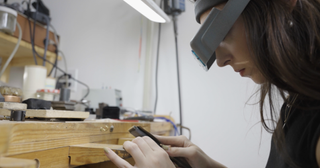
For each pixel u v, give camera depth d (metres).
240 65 0.47
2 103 0.48
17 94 0.64
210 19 0.44
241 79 1.24
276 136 0.47
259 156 1.14
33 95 0.98
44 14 1.50
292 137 0.45
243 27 0.43
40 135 0.38
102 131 0.58
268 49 0.40
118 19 1.61
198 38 0.45
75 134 0.48
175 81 1.40
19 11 1.30
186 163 0.64
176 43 1.42
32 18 1.39
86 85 1.58
